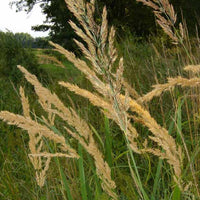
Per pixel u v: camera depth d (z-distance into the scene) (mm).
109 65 744
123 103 841
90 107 3354
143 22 18969
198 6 15766
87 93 869
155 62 4074
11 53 6605
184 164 1701
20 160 2619
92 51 731
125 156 2424
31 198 1943
